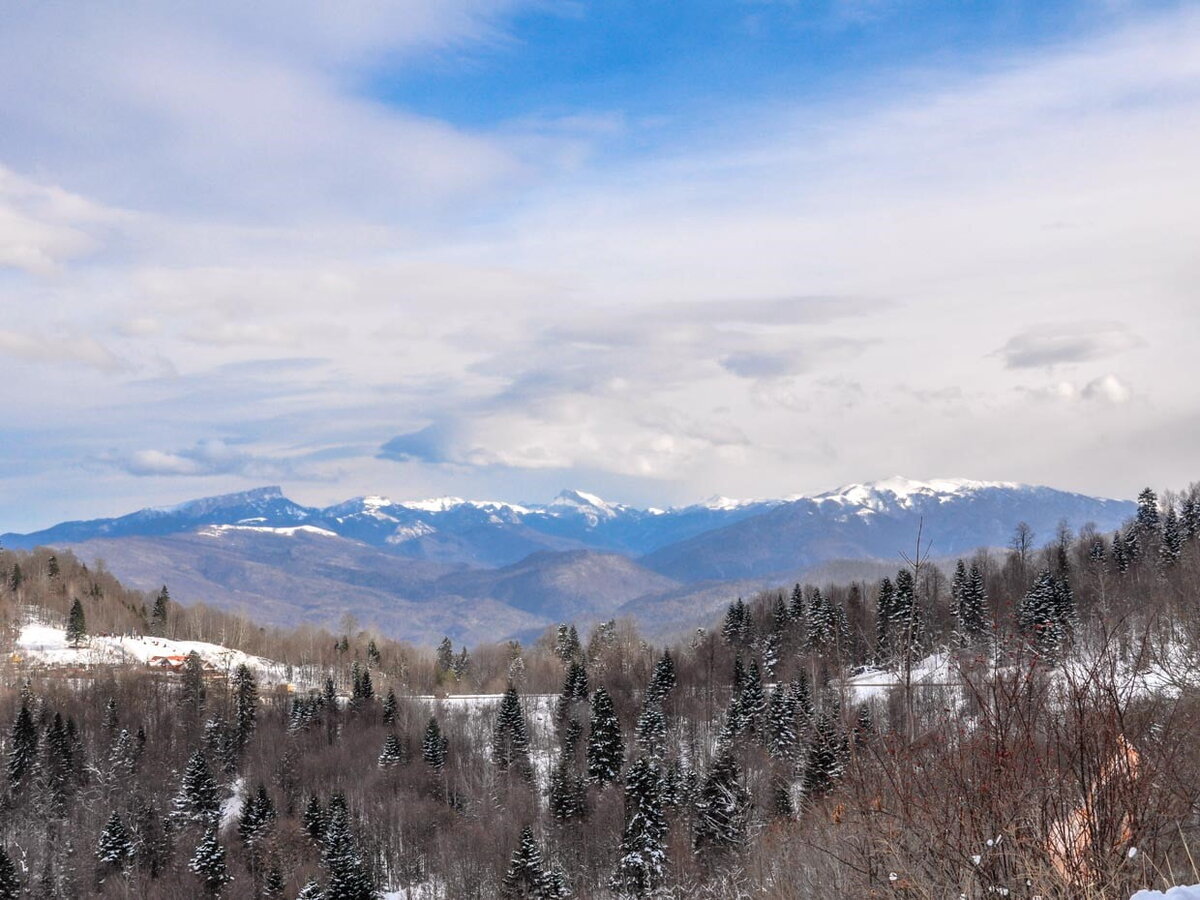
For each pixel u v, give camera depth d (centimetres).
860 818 794
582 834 5900
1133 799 666
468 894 5919
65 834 7294
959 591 5412
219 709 10669
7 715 10131
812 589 11531
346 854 5800
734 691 7556
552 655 14825
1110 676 700
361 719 10038
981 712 729
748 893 1173
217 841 6431
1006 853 694
